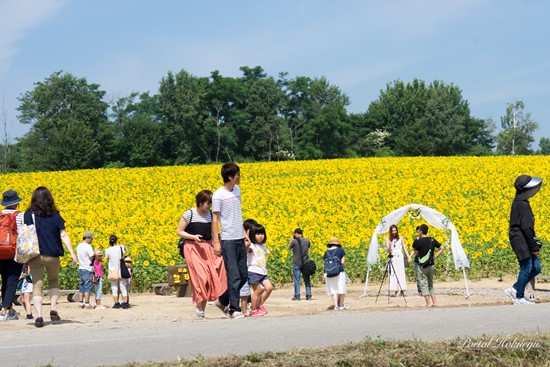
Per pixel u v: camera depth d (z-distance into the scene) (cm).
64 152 10275
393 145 13538
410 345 721
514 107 14412
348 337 799
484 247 2616
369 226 3028
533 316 973
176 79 11794
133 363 673
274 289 2228
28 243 1053
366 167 5319
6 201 1166
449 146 13450
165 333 870
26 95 11294
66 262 2156
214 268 1164
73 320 1211
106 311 1539
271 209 3359
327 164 5638
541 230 2883
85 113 11094
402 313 1034
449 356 684
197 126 11662
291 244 1911
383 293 2006
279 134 12462
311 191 4084
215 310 1516
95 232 2723
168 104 11562
